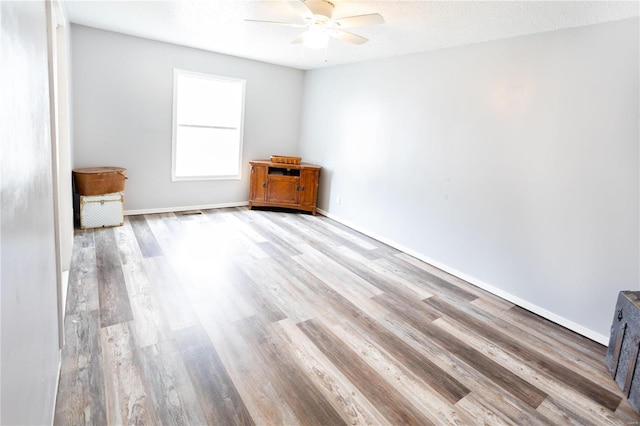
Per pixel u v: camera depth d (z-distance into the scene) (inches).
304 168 215.9
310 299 116.1
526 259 122.3
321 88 219.1
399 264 153.3
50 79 69.2
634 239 98.1
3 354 30.0
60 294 75.8
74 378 74.3
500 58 126.4
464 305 121.4
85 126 171.0
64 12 121.4
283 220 205.9
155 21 145.0
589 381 87.6
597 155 103.8
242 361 84.1
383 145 177.6
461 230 143.2
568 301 112.1
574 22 103.4
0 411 29.1
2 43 30.2
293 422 68.4
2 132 30.0
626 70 97.3
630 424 75.0
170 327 94.7
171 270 128.2
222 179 218.1
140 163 189.3
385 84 174.6
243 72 210.5
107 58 170.7
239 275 128.9
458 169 142.8
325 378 80.9
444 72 145.9
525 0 91.9
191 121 205.6
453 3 98.3
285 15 124.8
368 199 188.9
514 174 124.3
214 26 145.9
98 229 165.2
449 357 92.5
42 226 52.9
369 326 103.5
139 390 72.8
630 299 85.3
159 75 185.3
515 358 94.4
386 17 114.4
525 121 120.0
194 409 69.4
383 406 74.3
